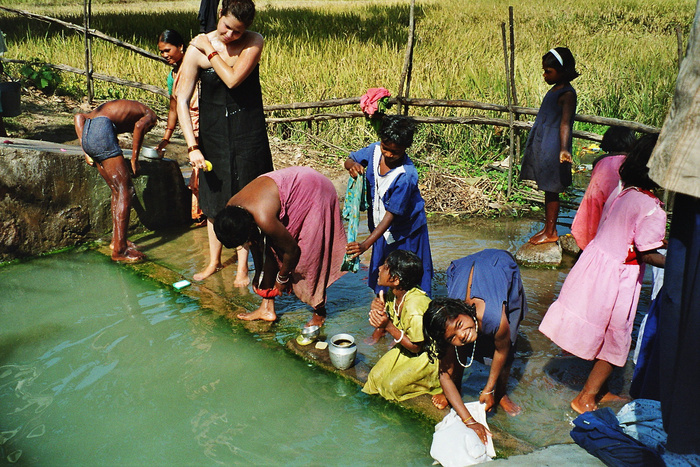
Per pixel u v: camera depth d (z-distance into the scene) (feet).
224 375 12.12
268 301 14.24
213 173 15.69
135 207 19.88
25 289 15.97
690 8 73.05
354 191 12.93
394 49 39.52
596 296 10.44
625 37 51.90
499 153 26.76
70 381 11.84
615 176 13.70
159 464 9.56
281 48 40.96
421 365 10.99
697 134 5.57
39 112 28.96
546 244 17.85
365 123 28.45
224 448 9.95
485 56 40.04
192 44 14.67
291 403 11.22
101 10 94.43
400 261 10.92
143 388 11.65
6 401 11.16
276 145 28.04
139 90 34.63
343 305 15.23
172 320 14.37
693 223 6.22
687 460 8.26
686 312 6.35
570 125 16.98
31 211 17.95
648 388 9.36
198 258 18.24
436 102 23.82
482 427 9.74
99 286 16.22
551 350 12.94
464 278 10.61
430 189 23.43
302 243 12.91
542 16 66.90
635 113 29.53
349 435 10.30
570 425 10.38
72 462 9.59
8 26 52.80
